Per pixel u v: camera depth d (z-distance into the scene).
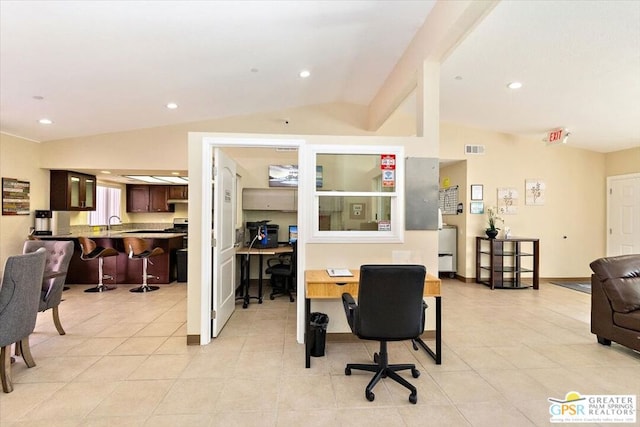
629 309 2.96
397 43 3.72
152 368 2.68
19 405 2.16
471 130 6.12
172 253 6.00
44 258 2.62
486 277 6.20
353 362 2.82
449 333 3.51
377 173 3.38
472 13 2.53
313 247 3.29
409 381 2.50
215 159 3.36
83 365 2.72
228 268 3.92
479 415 2.08
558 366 2.74
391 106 4.59
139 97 4.33
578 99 4.34
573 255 6.25
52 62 3.20
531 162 6.21
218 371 2.63
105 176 6.83
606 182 6.25
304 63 4.00
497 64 3.72
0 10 2.41
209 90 4.43
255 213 5.86
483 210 6.17
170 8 2.60
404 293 2.24
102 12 2.55
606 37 3.01
